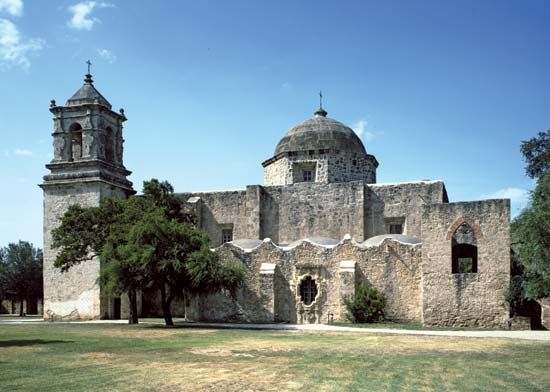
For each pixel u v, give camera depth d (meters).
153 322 39.94
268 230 45.22
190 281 34.62
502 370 16.30
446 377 15.02
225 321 38.81
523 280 29.94
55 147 47.47
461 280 34.44
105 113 48.59
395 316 36.25
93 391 12.65
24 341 24.30
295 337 26.80
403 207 43.03
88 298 44.12
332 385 13.66
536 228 23.19
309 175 47.06
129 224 37.59
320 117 50.00
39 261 72.88
